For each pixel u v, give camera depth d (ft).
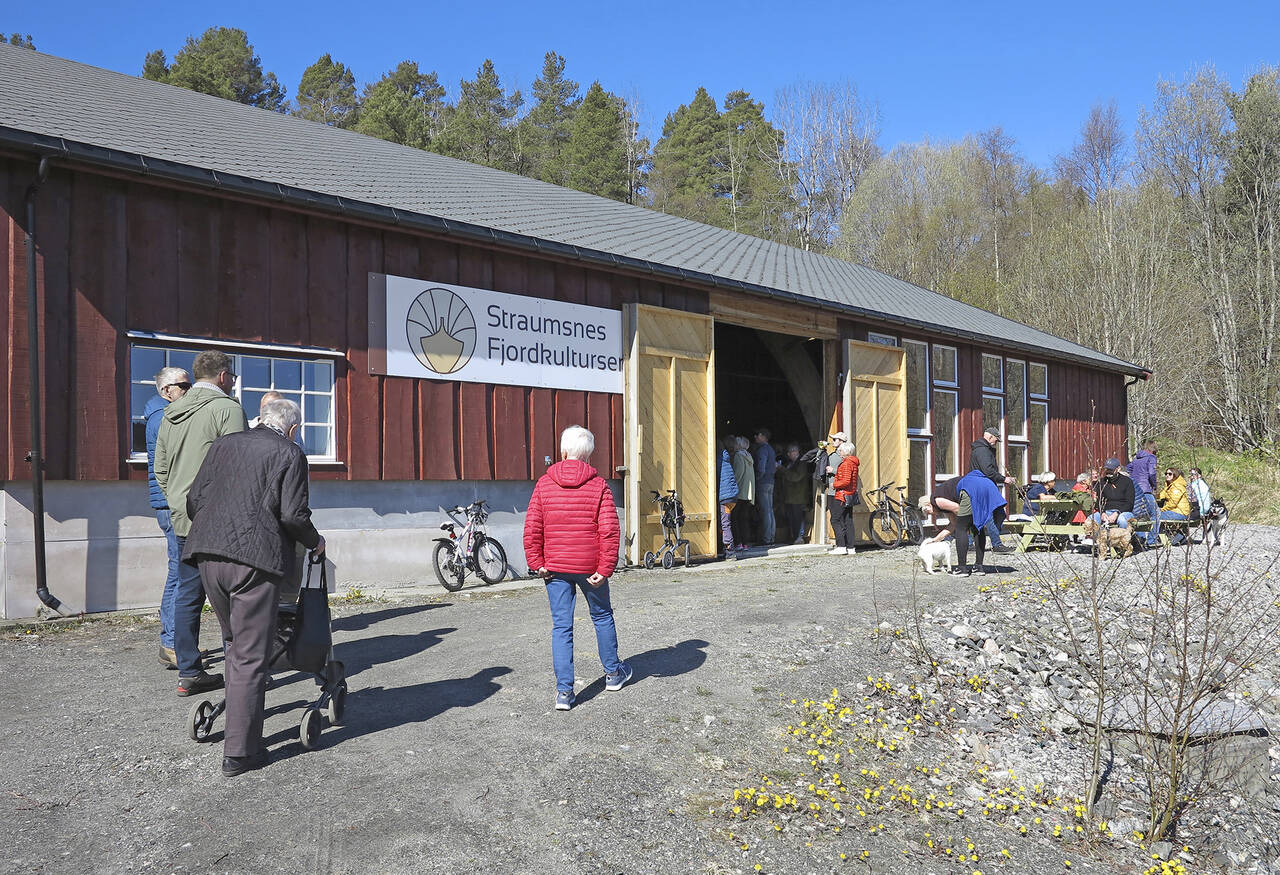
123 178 26.30
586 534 17.51
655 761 15.44
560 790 14.12
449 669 20.13
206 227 28.09
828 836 13.78
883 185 180.55
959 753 17.97
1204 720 18.72
